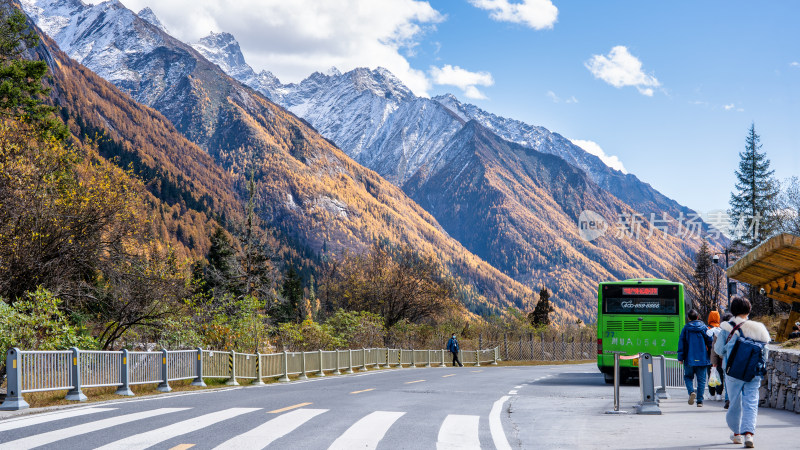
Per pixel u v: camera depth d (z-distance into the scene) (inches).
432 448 317.4
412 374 1040.2
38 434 343.3
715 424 391.5
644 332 872.3
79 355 509.4
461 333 2169.0
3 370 555.2
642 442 327.9
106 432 351.3
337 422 401.4
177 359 651.5
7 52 1118.4
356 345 1457.9
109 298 776.3
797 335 778.2
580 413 467.2
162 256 790.5
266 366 825.5
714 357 405.1
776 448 300.7
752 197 2711.6
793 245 650.8
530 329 2319.1
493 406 515.5
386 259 1991.9
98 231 751.1
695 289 2290.8
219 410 454.6
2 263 681.6
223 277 1528.1
